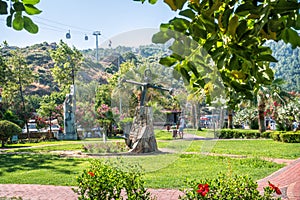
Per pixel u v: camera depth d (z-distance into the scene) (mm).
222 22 1176
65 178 8727
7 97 28844
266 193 4066
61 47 27891
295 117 22047
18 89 29438
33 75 29922
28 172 9742
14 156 13523
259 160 10891
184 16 1196
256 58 1254
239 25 1153
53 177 8891
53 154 13758
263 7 1120
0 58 27516
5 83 28047
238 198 3918
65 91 26797
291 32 1234
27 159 12461
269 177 8422
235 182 4148
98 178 4219
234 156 12047
